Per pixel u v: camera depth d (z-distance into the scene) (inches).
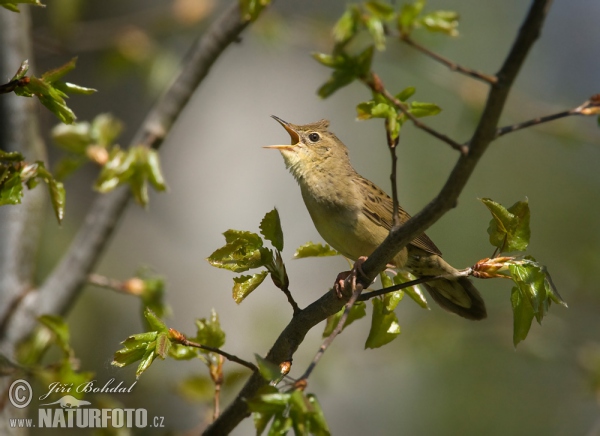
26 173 205.5
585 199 656.4
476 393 573.3
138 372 191.3
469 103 441.7
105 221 335.3
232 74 543.5
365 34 400.2
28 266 312.0
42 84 185.6
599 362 475.2
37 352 282.5
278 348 220.5
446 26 217.9
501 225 210.2
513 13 661.9
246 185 515.2
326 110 561.9
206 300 490.3
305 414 165.9
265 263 210.2
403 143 610.2
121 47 447.2
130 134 571.5
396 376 562.6
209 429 221.5
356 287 204.4
